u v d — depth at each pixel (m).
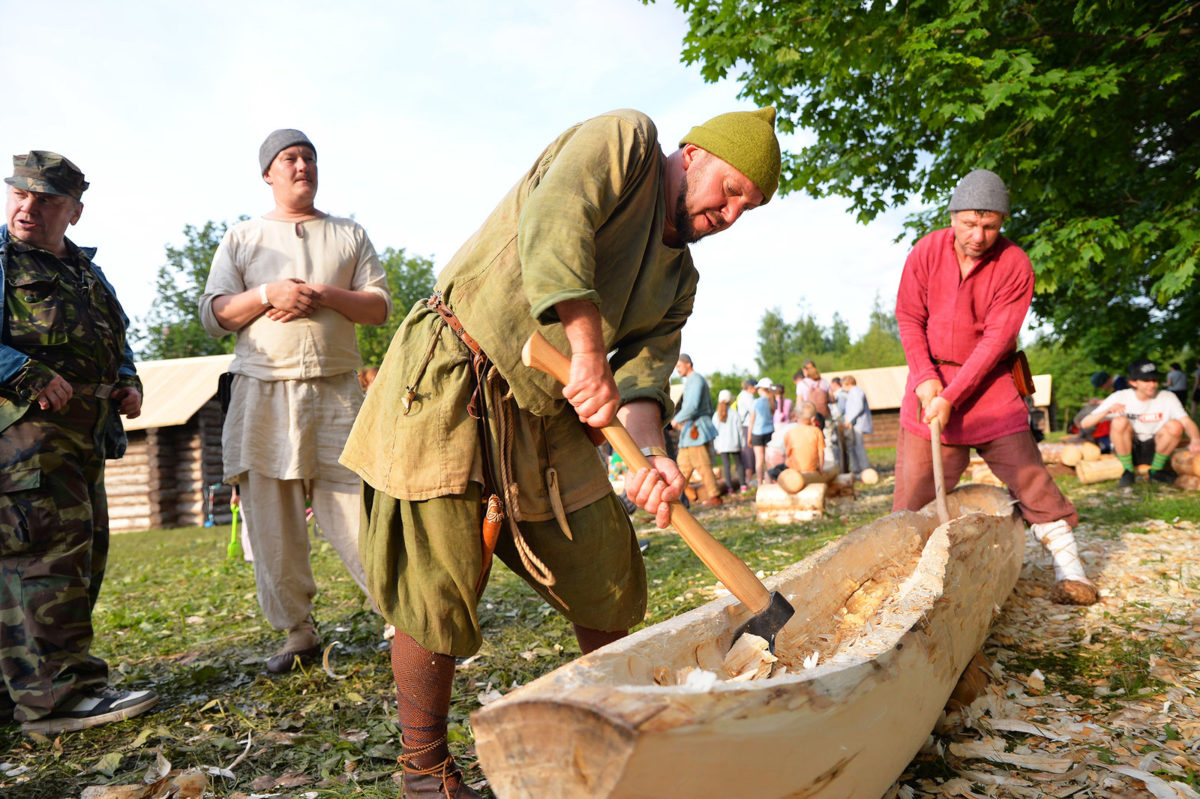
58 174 2.94
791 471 7.82
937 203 10.05
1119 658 3.04
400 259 49.56
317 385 3.47
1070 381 45.84
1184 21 7.68
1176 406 8.48
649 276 2.00
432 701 1.89
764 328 97.88
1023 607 3.88
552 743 1.03
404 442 1.83
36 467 2.79
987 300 4.00
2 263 2.87
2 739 2.77
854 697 1.34
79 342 2.96
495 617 4.14
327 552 7.90
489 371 1.88
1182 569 4.33
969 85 7.68
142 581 6.91
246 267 3.55
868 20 8.16
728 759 1.09
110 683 3.34
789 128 9.99
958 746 2.33
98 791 2.22
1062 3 8.06
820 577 2.53
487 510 1.89
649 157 1.89
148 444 17.00
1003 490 4.31
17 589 2.78
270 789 2.28
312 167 3.62
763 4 8.73
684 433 10.43
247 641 4.16
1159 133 9.27
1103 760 2.22
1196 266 7.56
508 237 1.86
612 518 2.12
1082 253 7.83
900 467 4.38
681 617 1.74
